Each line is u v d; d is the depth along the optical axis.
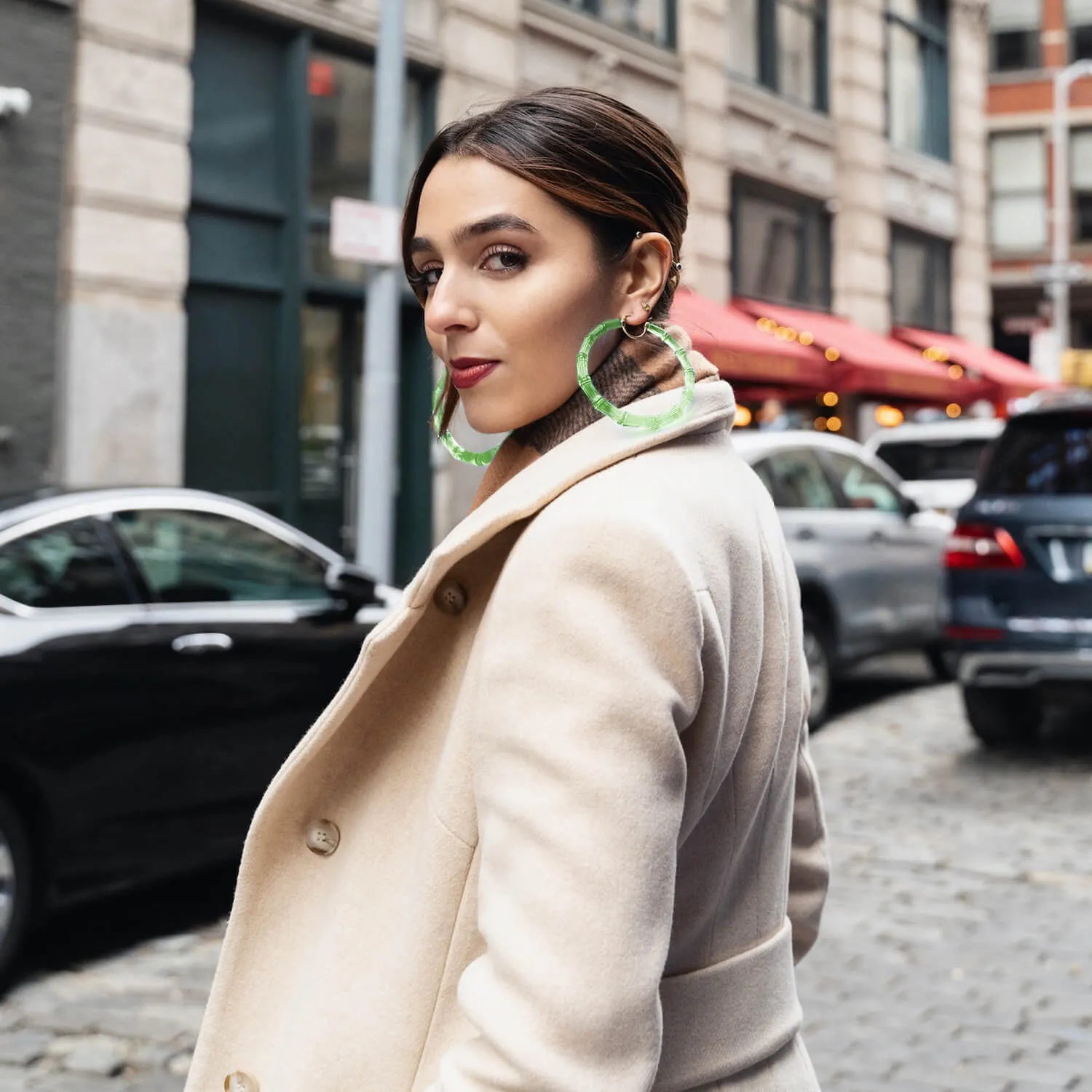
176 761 4.75
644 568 1.00
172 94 10.47
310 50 11.96
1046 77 32.81
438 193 1.16
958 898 5.23
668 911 0.98
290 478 11.77
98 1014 4.09
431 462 13.27
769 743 1.18
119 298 10.15
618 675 0.98
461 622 1.15
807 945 1.50
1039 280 28.44
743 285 18.08
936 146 23.23
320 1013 1.14
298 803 1.21
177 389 10.52
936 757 7.88
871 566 9.02
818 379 16.98
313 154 12.10
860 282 20.33
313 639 5.25
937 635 9.85
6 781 4.31
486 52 13.51
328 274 12.18
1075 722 9.06
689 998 1.15
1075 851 5.88
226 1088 1.21
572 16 14.70
